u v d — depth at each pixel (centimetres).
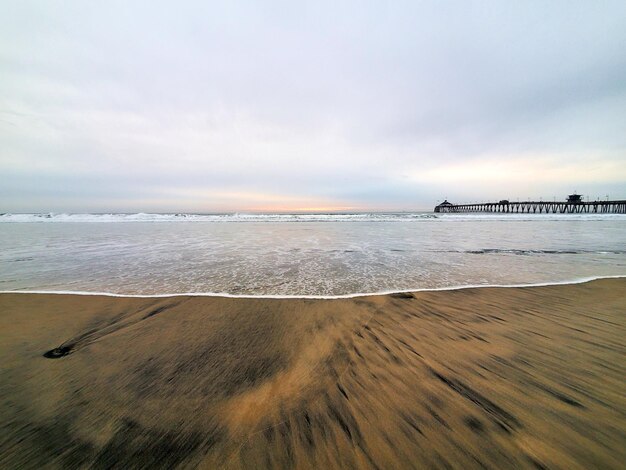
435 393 194
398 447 151
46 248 925
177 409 182
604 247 948
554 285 484
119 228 1888
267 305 385
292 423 169
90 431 164
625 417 167
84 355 251
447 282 508
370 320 330
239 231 1639
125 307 377
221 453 149
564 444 150
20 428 166
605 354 244
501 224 2305
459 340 276
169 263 684
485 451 147
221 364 237
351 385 205
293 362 239
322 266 650
